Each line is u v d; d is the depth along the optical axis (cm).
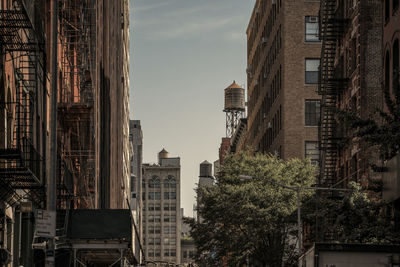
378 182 4097
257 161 7088
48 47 4444
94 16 6178
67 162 5247
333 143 6000
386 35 4766
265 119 10738
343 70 6162
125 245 4394
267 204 6594
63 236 4169
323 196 5731
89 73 5994
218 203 6638
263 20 11081
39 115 4000
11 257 3428
